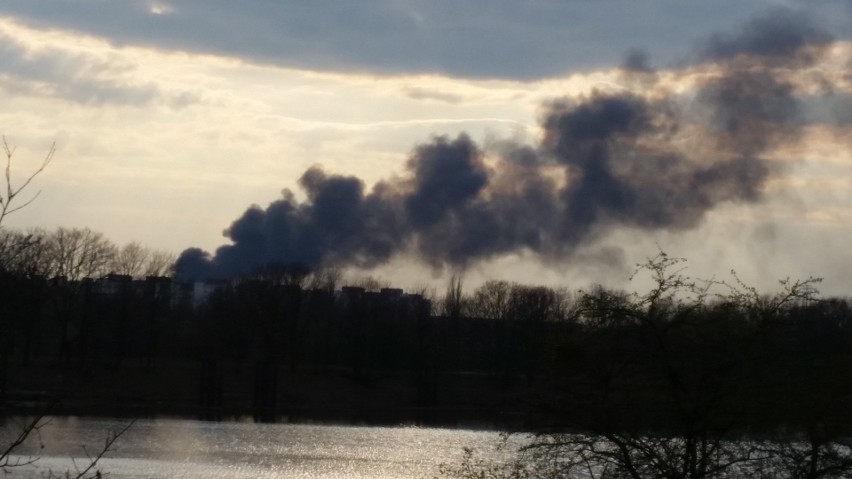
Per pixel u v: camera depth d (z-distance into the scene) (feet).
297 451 256.93
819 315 67.21
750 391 64.64
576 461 68.39
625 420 66.13
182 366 414.00
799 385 64.80
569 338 67.97
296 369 428.56
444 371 417.28
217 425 317.01
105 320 380.78
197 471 213.05
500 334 362.33
